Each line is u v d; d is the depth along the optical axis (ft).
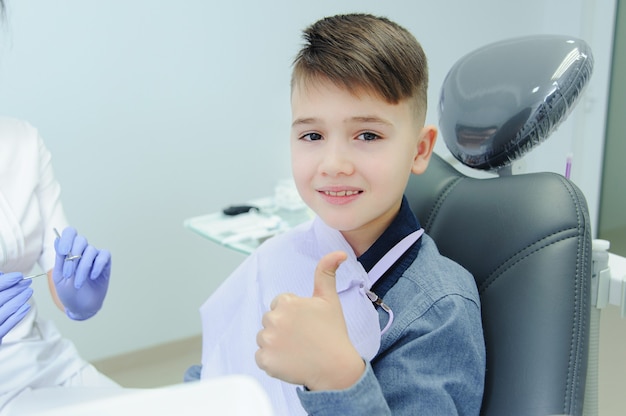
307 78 2.05
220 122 7.03
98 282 3.38
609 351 6.63
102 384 3.35
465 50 8.69
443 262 2.22
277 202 5.48
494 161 2.56
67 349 3.46
